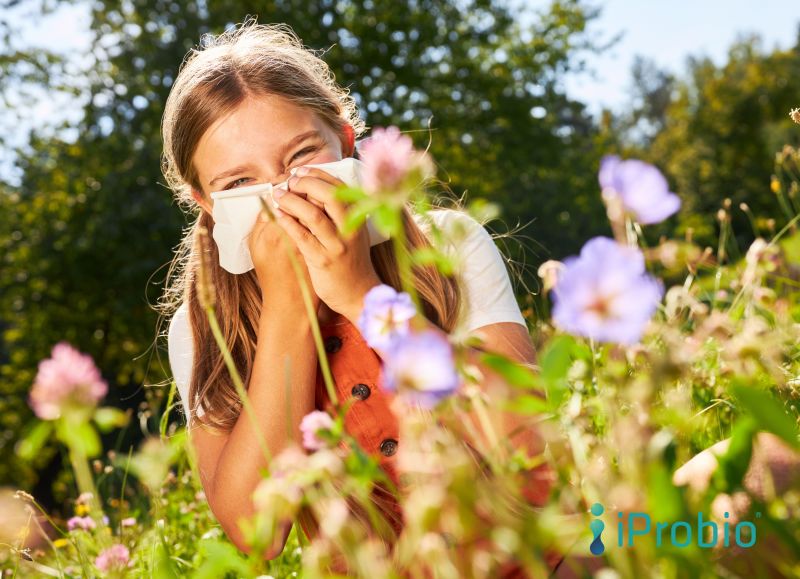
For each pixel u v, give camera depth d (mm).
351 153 1812
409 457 721
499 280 1647
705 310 1062
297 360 1534
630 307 560
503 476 726
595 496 669
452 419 755
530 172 15703
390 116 14133
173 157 1826
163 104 12766
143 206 12125
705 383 1205
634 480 616
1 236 13312
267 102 1604
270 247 1532
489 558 689
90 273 12961
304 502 775
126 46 13164
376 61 14336
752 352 790
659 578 643
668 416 652
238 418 1592
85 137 12773
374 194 717
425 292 1582
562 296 569
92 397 695
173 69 12812
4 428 14336
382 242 1620
